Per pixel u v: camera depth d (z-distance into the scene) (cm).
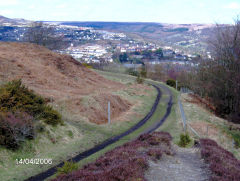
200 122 3078
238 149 2373
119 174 962
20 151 1503
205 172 1134
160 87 5972
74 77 4053
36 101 1983
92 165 1161
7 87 1858
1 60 3114
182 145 1742
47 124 1877
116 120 2808
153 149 1396
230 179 1010
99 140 2072
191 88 6525
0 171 1279
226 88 4203
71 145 1822
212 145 1692
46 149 1659
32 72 3256
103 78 5056
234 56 4103
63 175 1044
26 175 1284
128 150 1352
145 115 3284
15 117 1595
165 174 1077
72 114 2489
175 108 3803
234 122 3769
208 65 5106
